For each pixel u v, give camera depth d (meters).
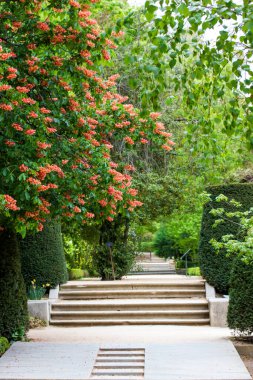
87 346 8.02
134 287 13.17
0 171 6.44
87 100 7.91
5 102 6.33
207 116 6.04
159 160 15.84
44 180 7.15
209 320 11.34
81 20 6.86
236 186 12.70
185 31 4.99
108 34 5.36
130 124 8.34
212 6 4.84
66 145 7.58
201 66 5.41
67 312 11.70
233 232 12.60
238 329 8.73
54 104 7.44
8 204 5.95
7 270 8.92
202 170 15.28
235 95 5.36
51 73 7.27
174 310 11.77
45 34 7.09
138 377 6.38
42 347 7.96
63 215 7.78
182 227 20.62
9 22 7.23
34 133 6.66
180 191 15.41
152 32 5.11
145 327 11.05
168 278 14.44
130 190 8.05
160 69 5.12
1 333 8.75
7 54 6.15
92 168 7.71
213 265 12.82
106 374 6.55
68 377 6.26
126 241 15.47
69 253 17.03
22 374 6.39
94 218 8.59
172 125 14.95
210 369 6.57
